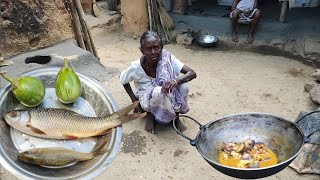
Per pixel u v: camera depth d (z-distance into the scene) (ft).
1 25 12.63
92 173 4.70
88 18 22.93
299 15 19.49
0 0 12.44
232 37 18.34
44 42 13.89
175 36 19.44
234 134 7.31
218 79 14.38
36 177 4.50
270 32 18.43
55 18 14.01
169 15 20.81
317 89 12.26
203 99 12.62
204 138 6.89
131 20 19.99
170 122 10.96
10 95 5.35
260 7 21.56
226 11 21.43
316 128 9.34
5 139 4.80
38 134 4.95
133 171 9.08
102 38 20.42
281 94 13.01
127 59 17.11
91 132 5.13
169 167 9.24
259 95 12.94
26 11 13.12
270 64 16.11
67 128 5.04
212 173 8.99
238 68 15.65
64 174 4.66
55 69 6.03
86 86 5.90
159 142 10.19
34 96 5.24
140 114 5.43
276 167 5.91
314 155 8.93
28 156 4.59
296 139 6.64
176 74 9.81
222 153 7.00
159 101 9.68
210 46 18.45
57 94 5.50
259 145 7.08
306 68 15.62
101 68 13.70
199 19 20.44
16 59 12.81
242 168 5.95
